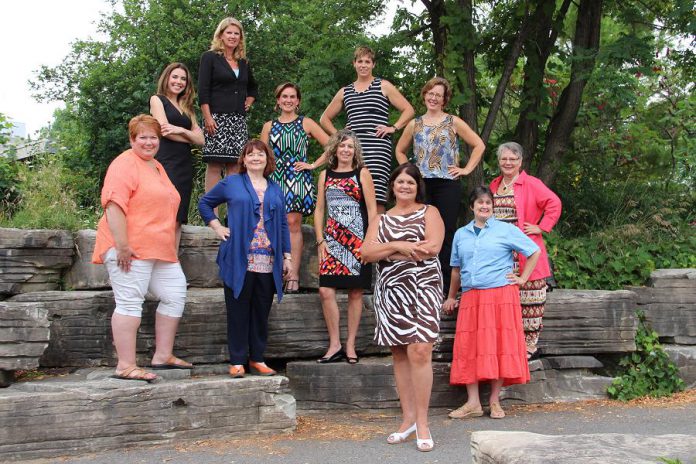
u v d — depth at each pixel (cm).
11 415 466
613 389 684
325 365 631
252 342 583
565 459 237
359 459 468
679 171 1166
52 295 617
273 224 576
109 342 614
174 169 626
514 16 1044
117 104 1795
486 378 586
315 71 983
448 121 668
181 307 571
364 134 688
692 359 731
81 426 483
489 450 259
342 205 626
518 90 1160
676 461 228
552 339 703
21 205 865
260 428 538
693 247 888
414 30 1067
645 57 867
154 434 503
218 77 684
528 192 652
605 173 1119
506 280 598
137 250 525
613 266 814
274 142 671
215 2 1838
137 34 1922
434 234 502
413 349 493
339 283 627
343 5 1098
